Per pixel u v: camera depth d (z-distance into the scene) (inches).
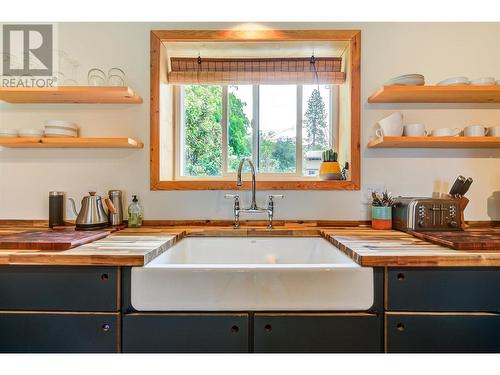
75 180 67.4
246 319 39.8
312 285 39.6
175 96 76.2
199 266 40.3
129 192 67.6
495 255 39.7
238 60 74.6
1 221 67.4
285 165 77.0
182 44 69.4
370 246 45.4
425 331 39.8
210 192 67.9
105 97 63.0
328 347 39.8
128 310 40.3
